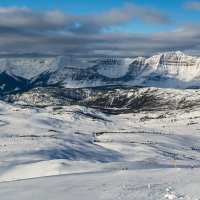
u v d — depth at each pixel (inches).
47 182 1558.8
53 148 5664.4
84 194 1245.7
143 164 2815.0
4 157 4616.1
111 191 1254.9
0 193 1366.9
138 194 1181.1
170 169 1780.3
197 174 1562.5
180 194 1148.5
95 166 2790.4
